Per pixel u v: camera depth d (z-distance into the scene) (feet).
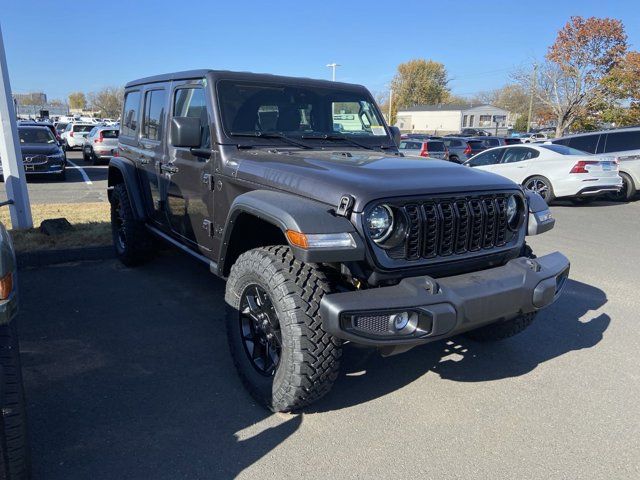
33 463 8.76
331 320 8.50
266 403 10.27
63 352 12.87
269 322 10.14
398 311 8.71
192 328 14.44
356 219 9.05
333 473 8.68
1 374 6.66
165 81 15.88
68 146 99.19
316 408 10.64
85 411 10.34
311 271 9.53
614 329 14.98
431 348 13.64
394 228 9.31
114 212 20.54
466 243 10.20
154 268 20.04
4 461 7.25
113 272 19.49
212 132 13.02
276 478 8.55
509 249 10.95
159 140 16.34
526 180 39.83
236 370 11.69
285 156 11.81
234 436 9.64
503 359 13.06
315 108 14.58
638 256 23.44
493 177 11.04
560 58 108.27
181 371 12.05
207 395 11.03
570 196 38.81
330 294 8.72
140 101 18.08
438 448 9.41
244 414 10.36
